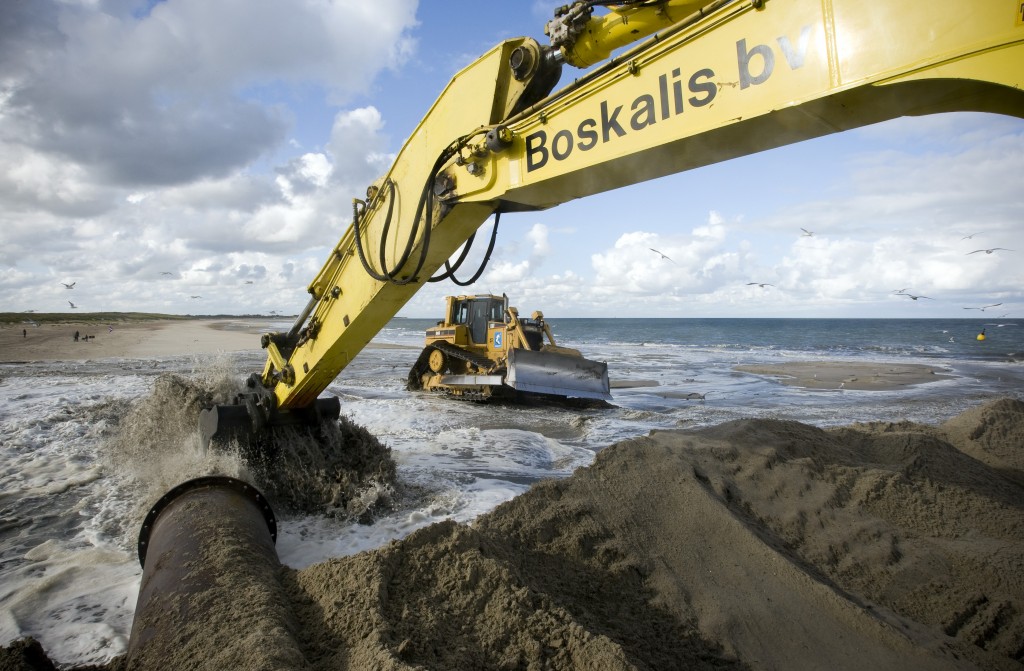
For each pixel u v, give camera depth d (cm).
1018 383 1750
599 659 240
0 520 482
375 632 235
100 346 2958
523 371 1197
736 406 1270
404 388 1539
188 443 611
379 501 510
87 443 745
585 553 361
